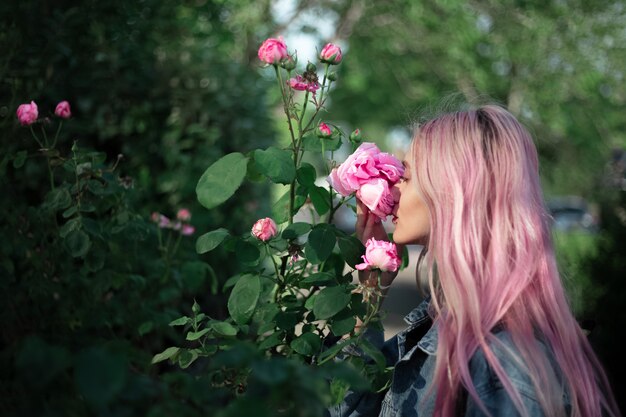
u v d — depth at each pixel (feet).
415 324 5.69
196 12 20.79
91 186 8.40
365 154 5.82
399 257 6.12
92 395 2.57
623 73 39.06
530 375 4.39
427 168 5.19
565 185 45.57
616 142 42.27
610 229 15.10
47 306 7.90
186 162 15.07
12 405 3.94
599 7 37.96
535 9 38.11
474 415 4.43
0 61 11.34
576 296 6.20
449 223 5.03
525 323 4.65
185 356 6.00
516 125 5.25
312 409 3.01
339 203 6.57
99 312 8.43
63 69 13.82
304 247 6.28
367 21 41.86
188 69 15.96
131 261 10.28
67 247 7.77
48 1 13.34
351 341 5.57
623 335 13.10
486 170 5.04
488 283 4.82
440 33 40.50
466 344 4.64
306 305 6.23
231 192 5.85
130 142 15.26
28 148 11.48
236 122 16.25
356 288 5.73
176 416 3.12
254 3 32.60
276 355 6.69
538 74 39.50
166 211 15.23
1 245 7.91
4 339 7.13
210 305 14.84
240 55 33.22
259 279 6.24
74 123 13.82
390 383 5.75
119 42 14.98
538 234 4.97
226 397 5.11
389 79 49.49
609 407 4.91
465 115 5.30
